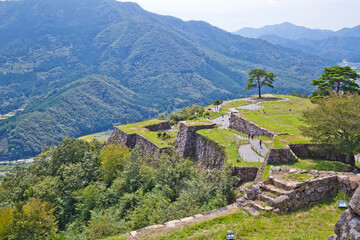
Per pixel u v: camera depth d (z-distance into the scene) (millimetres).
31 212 28359
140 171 35781
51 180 41656
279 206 14031
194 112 81688
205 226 14031
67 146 51625
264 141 32844
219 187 22328
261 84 92250
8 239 26156
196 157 39125
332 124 20188
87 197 35312
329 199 14609
